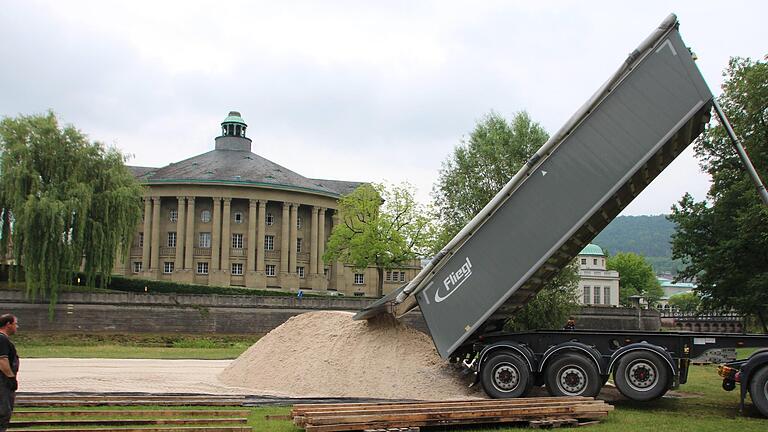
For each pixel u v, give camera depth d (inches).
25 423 438.9
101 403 544.1
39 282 1994.3
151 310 2271.2
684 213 1615.4
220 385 693.9
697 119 577.0
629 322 2819.9
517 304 692.1
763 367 541.6
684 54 556.1
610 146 571.2
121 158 2272.4
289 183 3814.0
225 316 2383.1
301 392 634.2
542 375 607.2
